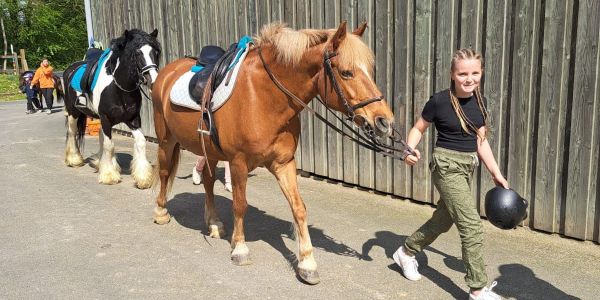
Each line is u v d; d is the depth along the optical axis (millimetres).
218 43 7855
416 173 5434
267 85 3402
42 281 3701
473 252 3123
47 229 4809
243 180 3748
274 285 3605
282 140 3547
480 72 3000
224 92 3609
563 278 3650
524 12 4367
